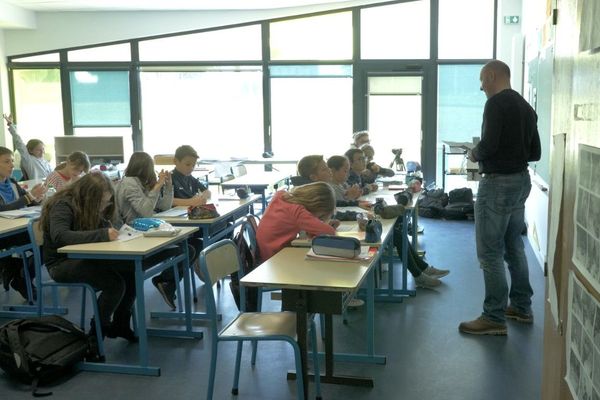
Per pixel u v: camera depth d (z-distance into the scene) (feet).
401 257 14.97
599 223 3.41
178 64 28.71
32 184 19.98
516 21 25.80
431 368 10.32
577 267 3.89
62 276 10.81
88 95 29.30
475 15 27.07
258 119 28.94
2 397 9.49
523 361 10.53
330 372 9.74
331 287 7.52
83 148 26.40
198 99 29.01
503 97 10.91
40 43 28.94
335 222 11.26
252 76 28.66
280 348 11.38
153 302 14.46
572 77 4.16
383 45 27.81
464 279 16.14
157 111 29.22
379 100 28.19
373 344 10.82
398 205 13.11
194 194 16.34
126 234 11.35
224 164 25.49
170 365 10.67
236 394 9.48
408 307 13.79
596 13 3.49
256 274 8.13
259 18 27.91
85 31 28.63
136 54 28.71
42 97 29.60
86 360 10.70
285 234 10.21
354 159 17.88
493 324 11.76
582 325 3.77
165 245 10.68
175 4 26.73
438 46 27.45
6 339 9.96
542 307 13.52
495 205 11.23
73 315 13.48
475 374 10.04
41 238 12.06
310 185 10.58
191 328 12.03
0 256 12.35
